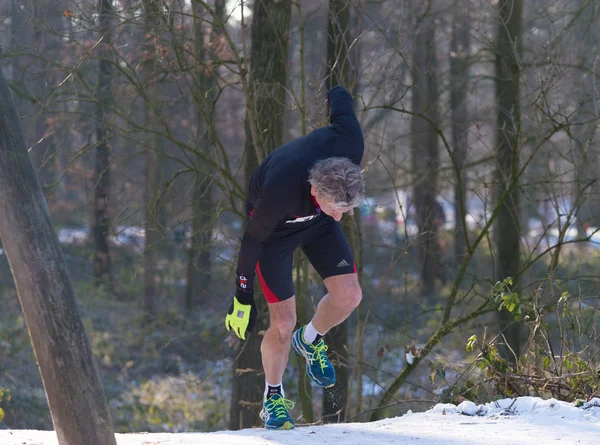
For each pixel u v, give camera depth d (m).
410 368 14.40
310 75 14.59
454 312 25.97
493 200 17.53
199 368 25.78
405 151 31.22
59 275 5.33
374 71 15.27
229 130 29.05
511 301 10.08
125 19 12.96
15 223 5.27
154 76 15.38
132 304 34.84
